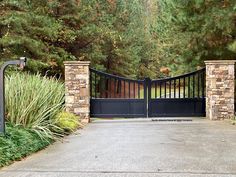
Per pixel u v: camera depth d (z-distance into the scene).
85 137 8.20
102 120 12.23
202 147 6.69
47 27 16.20
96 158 5.76
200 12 13.34
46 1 17.62
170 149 6.51
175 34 16.52
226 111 11.95
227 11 11.58
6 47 15.10
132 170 4.93
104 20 23.50
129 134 8.68
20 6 15.08
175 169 4.97
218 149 6.47
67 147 6.83
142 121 11.82
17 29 14.79
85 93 11.77
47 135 7.06
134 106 12.71
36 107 7.41
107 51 24.83
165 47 21.69
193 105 12.73
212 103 11.96
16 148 5.86
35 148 6.38
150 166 5.16
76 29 19.86
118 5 26.91
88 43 20.53
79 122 10.91
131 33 28.83
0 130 6.14
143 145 6.98
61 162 5.49
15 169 5.05
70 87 11.77
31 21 15.69
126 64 27.16
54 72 17.77
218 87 11.95
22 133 6.48
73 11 19.25
